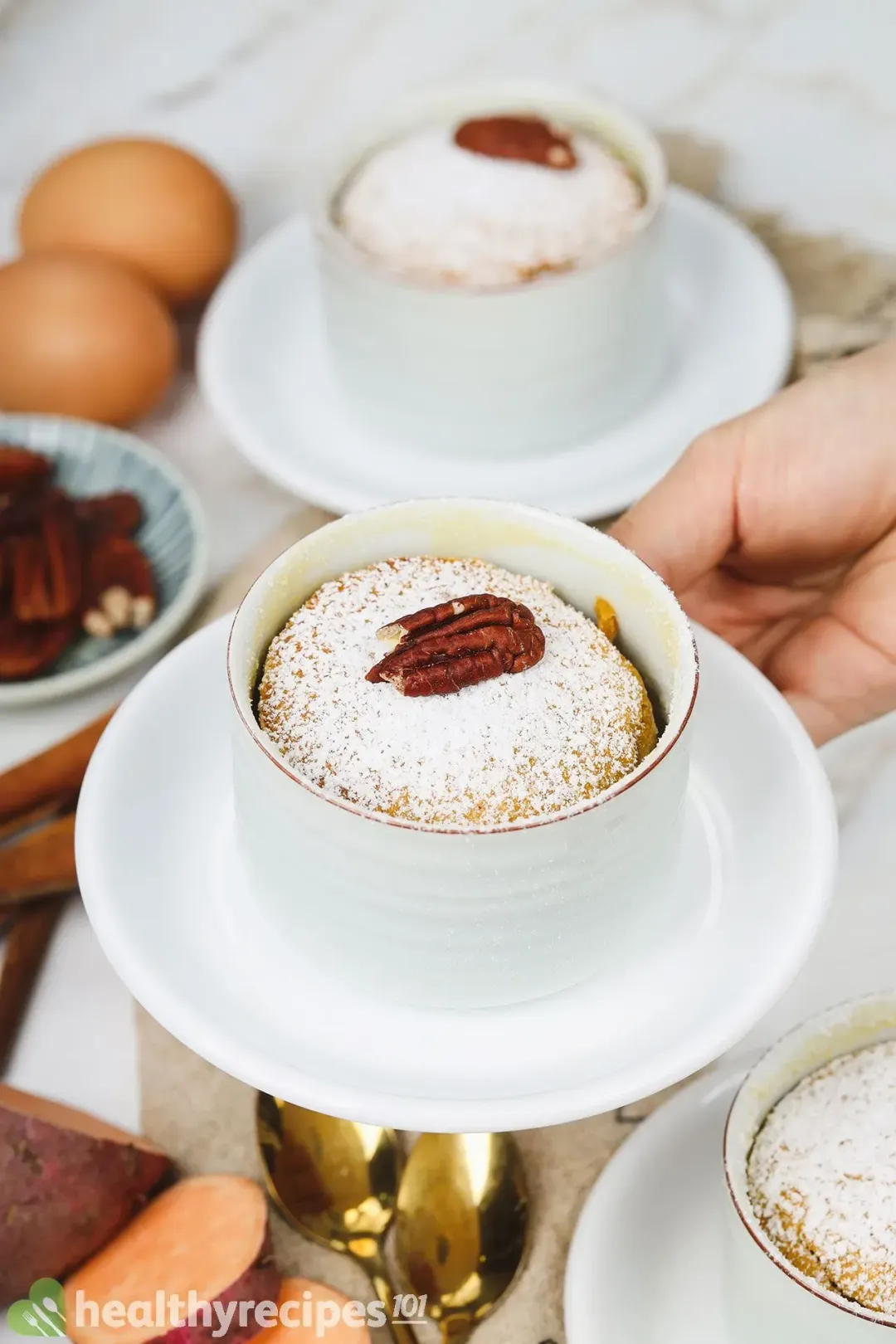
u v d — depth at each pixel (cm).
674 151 67
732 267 61
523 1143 46
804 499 50
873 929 49
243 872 42
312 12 67
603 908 39
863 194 66
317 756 40
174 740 44
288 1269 45
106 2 67
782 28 65
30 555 56
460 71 68
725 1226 42
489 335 54
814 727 51
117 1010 49
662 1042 39
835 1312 39
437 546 43
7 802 51
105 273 60
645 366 57
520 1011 40
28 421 59
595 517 55
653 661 42
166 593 56
